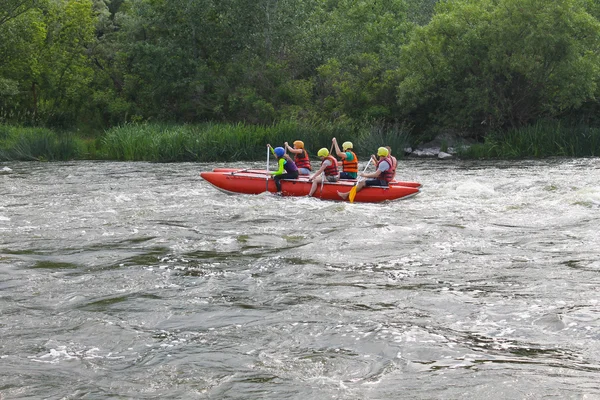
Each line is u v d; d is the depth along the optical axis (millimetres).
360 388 5027
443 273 8320
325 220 12305
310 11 39375
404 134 33688
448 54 31328
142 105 39812
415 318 6574
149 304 7148
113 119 39531
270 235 10891
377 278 8117
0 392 5039
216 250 9820
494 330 6215
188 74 37875
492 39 30328
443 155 29656
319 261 9039
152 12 38344
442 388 4992
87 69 39906
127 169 23594
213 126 31516
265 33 37750
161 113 38469
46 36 38969
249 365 5496
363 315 6684
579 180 18094
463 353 5668
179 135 28078
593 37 29531
